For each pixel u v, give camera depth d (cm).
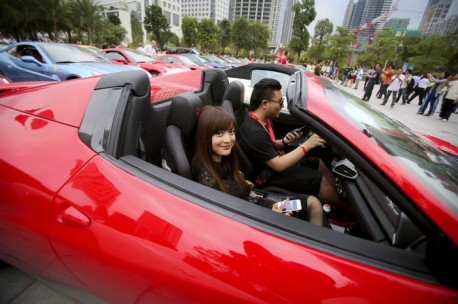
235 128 122
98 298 102
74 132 103
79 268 96
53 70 486
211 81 195
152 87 165
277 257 74
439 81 846
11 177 100
